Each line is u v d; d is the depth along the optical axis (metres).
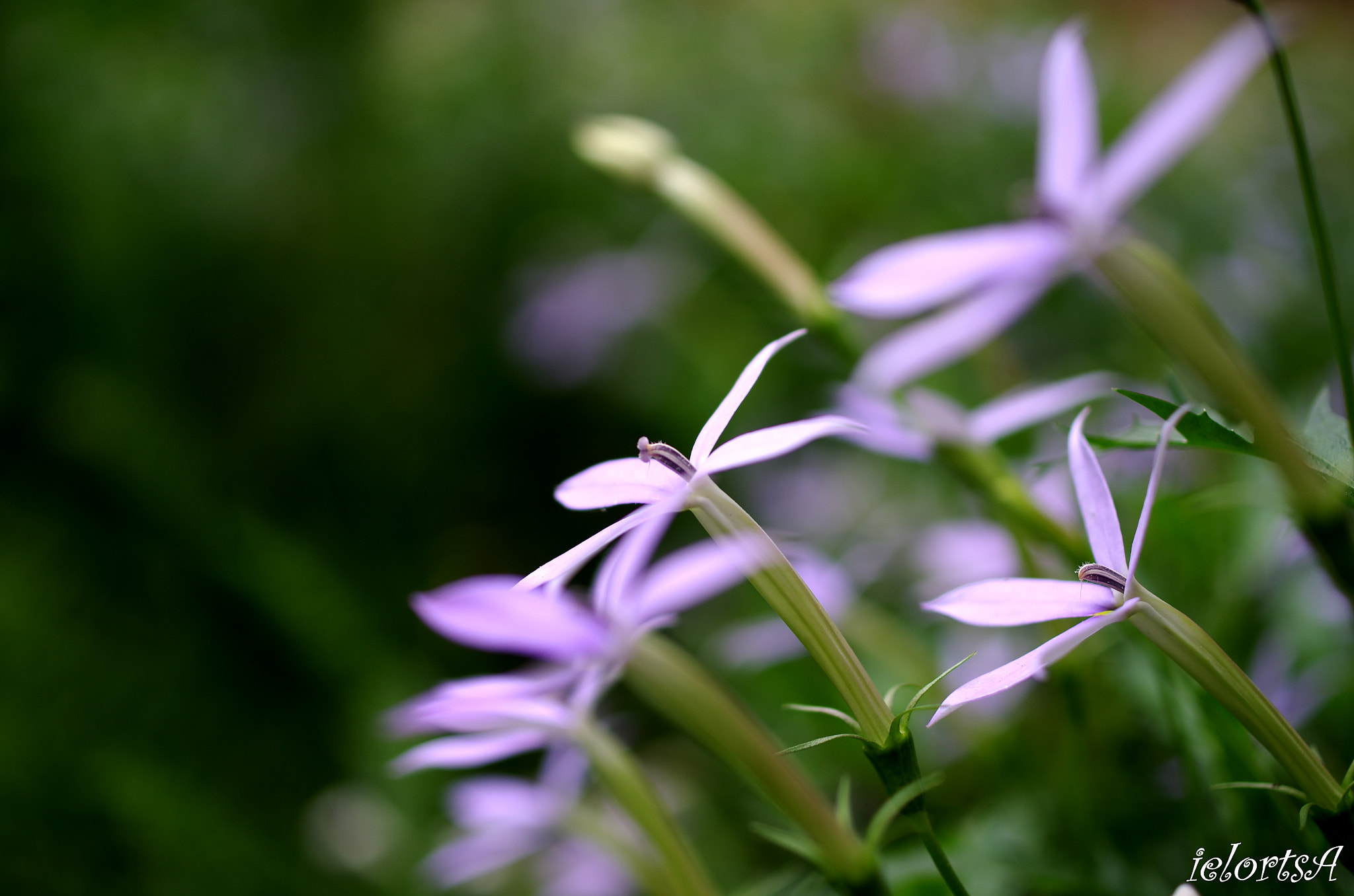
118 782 0.64
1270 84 1.32
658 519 0.28
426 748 0.32
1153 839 0.35
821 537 0.77
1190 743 0.33
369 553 1.11
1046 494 0.39
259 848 0.66
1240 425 0.32
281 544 0.86
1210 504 0.35
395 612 1.03
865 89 1.36
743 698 0.58
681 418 1.03
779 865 0.57
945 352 0.37
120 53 1.21
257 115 1.31
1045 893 0.34
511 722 0.32
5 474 0.96
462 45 1.54
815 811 0.30
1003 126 1.21
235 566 0.84
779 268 0.42
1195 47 1.63
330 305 1.27
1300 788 0.28
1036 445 0.54
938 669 0.44
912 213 1.13
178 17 1.26
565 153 1.38
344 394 1.20
